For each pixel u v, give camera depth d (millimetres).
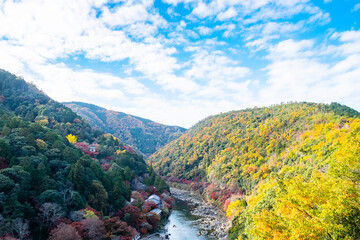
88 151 110688
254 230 30781
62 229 46344
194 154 193250
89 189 70125
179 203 120188
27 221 47281
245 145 148750
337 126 97312
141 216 77000
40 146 71938
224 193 119062
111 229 61438
